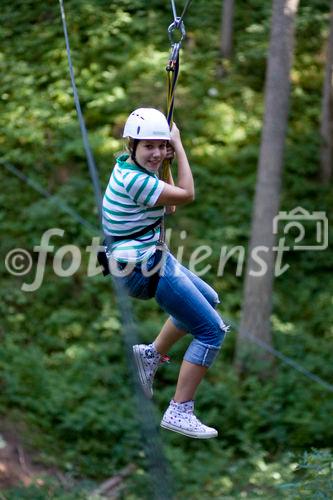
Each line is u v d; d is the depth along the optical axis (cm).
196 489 3025
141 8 5616
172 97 1245
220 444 3331
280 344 3853
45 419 3334
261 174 3622
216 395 3472
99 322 3825
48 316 3878
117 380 3528
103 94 4888
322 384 3431
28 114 4812
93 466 3145
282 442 3344
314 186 4684
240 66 5259
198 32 5494
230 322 3619
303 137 4928
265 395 3500
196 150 4719
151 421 1007
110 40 5294
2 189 4372
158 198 1164
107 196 1203
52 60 5147
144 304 3919
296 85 5312
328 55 4747
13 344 3688
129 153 1189
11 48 5297
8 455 2972
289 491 2053
